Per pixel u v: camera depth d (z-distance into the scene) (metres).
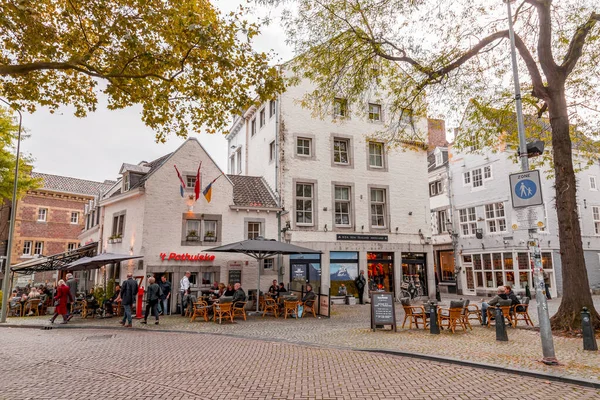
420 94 14.98
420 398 5.82
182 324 14.05
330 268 21.38
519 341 10.05
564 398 5.80
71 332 13.03
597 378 6.59
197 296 17.69
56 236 36.88
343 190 22.53
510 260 25.89
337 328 12.80
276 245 15.80
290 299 15.68
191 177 19.27
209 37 8.10
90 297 17.33
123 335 12.00
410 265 23.39
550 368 7.27
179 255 18.14
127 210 19.39
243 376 7.02
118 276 19.03
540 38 12.35
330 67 13.97
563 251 11.85
